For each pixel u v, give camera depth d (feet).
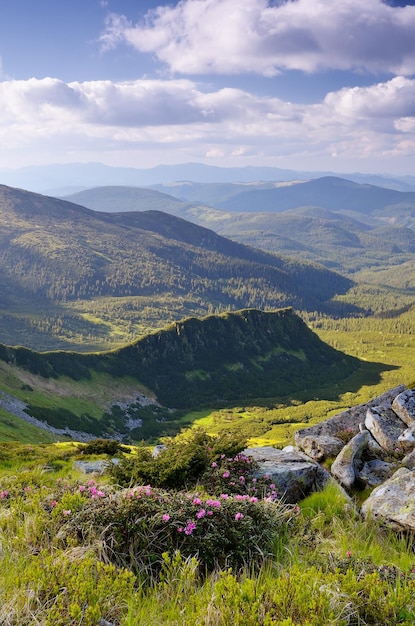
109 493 25.44
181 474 34.63
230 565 20.84
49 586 15.79
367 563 19.95
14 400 529.86
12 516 23.80
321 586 16.02
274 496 31.89
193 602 15.90
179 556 18.88
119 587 16.33
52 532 21.53
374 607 15.40
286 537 23.67
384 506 27.61
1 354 649.61
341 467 38.06
